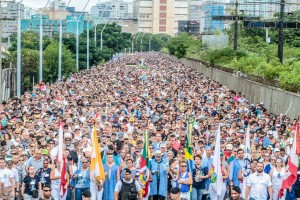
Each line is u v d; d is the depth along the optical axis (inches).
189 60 4618.6
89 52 4018.2
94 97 1765.5
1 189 793.6
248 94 2220.7
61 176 779.4
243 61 2519.7
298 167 780.0
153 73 3221.0
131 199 728.3
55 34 3858.3
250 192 747.4
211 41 3964.1
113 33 5462.6
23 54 2807.6
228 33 3973.9
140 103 1605.6
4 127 1118.4
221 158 850.1
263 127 1202.0
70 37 3907.5
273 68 1950.1
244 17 2989.7
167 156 871.1
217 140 778.8
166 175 833.5
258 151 907.4
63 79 2598.4
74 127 1109.1
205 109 1485.0
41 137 994.1
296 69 1791.3
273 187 800.3
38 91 1948.8
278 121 1305.4
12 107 1454.2
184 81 2630.4
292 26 2320.4
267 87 1916.8
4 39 4357.8
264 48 3127.5
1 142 934.4
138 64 4559.5
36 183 791.1
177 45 5467.5
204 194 829.2
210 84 2436.0
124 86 2262.6
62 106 1536.7
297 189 742.5
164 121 1250.6
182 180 797.9
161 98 1792.6
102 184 778.8
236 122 1226.0
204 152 848.9
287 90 1731.1
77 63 3393.2
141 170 804.6
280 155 895.1
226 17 3122.5
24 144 992.2
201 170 822.5
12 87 2427.4
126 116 1336.1
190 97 1825.8
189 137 840.3
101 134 1027.3
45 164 793.6
